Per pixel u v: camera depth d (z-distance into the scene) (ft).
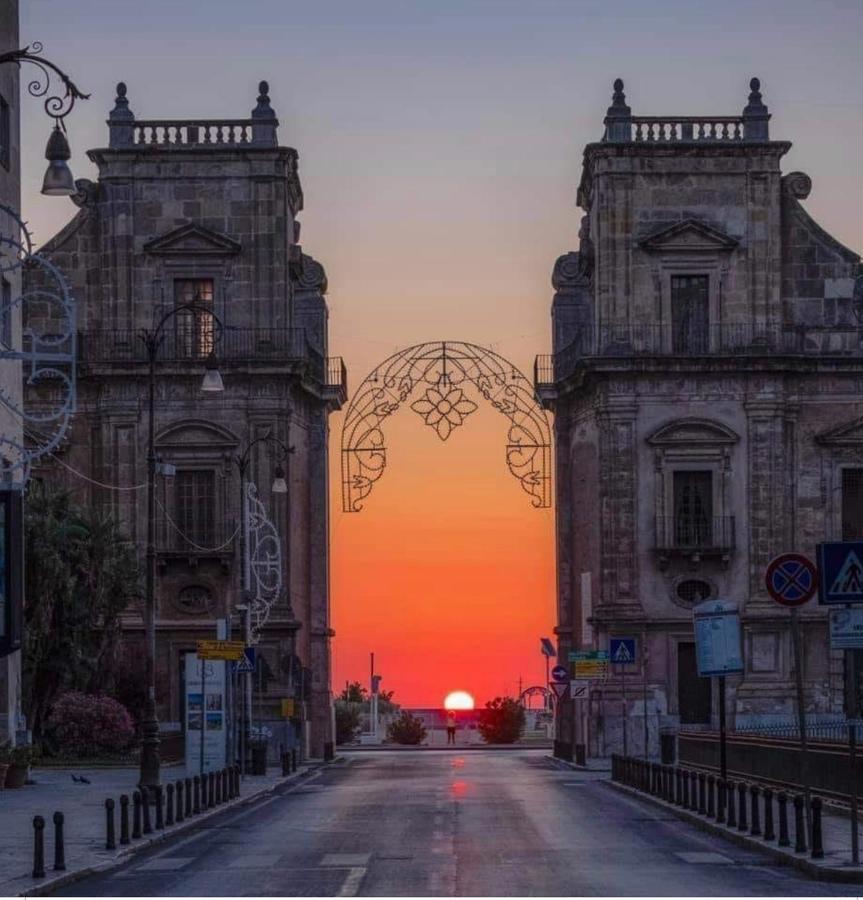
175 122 304.91
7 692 207.92
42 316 303.89
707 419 301.02
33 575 270.67
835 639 108.27
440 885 99.30
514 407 309.83
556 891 95.50
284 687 299.17
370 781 229.45
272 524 288.10
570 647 326.03
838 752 148.97
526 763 296.71
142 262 303.48
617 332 301.63
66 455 303.07
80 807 168.14
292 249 314.14
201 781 167.12
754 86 306.76
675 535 300.81
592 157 304.91
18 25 211.41
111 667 287.48
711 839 131.75
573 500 323.98
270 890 98.32
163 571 300.61
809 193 305.73
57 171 125.49
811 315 305.12
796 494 303.27
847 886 98.53
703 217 303.89
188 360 300.61
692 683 299.58
